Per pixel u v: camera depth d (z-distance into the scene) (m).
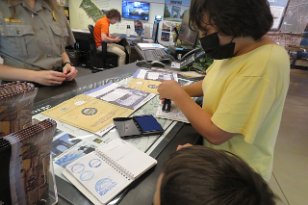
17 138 0.38
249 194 0.29
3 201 0.40
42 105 0.90
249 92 0.61
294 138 2.52
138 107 0.96
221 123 0.64
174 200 0.30
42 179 0.47
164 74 1.47
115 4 4.32
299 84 3.43
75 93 1.05
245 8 0.56
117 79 1.29
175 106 0.96
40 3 1.28
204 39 0.67
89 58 4.15
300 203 1.71
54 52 1.37
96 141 0.70
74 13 4.52
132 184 0.55
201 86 1.00
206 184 0.30
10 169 0.38
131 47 2.52
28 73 1.11
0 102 0.44
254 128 0.62
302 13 2.79
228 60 0.72
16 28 1.18
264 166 0.75
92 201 0.49
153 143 0.73
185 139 0.77
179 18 3.89
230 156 0.35
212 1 0.56
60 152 0.64
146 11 4.17
